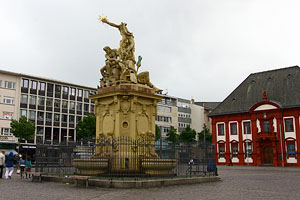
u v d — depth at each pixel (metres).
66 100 75.88
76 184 15.54
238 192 13.62
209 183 17.48
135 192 12.88
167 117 98.06
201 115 106.31
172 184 15.62
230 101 66.75
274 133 57.31
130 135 17.20
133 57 19.20
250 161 60.31
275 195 12.80
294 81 60.28
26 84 68.94
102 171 16.41
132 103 17.44
